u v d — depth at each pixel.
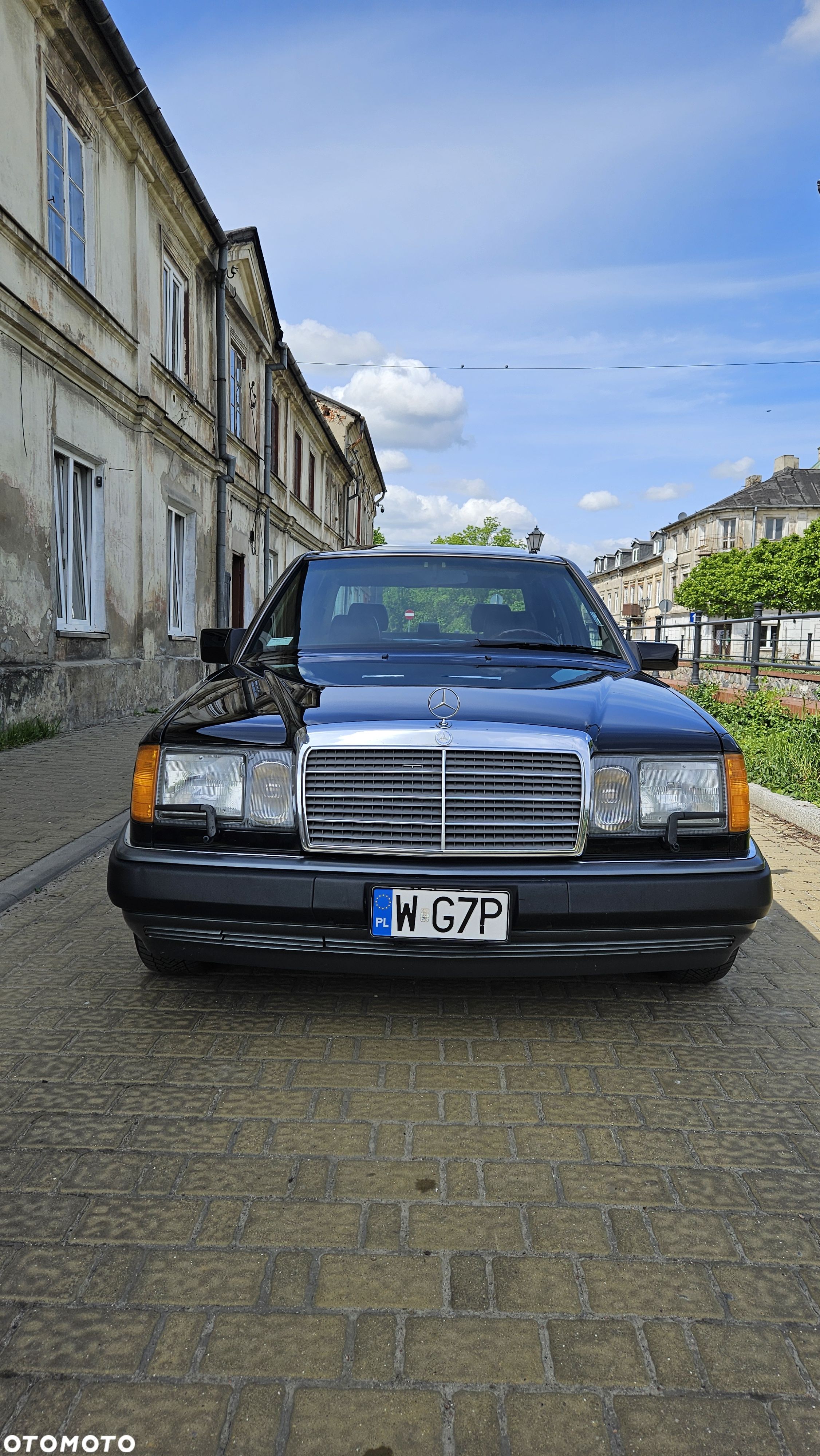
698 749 2.65
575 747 2.56
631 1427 1.43
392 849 2.52
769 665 10.88
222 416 15.61
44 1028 2.80
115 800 5.97
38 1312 1.64
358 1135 2.23
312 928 2.49
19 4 8.09
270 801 2.57
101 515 10.40
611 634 3.88
